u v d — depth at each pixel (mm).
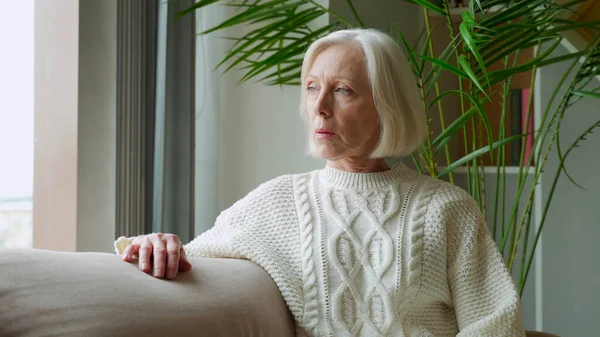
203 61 2562
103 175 2107
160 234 1371
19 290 1037
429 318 1578
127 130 2125
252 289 1385
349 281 1540
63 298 1049
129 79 2129
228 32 2535
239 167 2525
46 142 2141
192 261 1394
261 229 1647
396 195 1613
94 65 2117
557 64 2607
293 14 2178
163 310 1134
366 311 1526
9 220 2244
